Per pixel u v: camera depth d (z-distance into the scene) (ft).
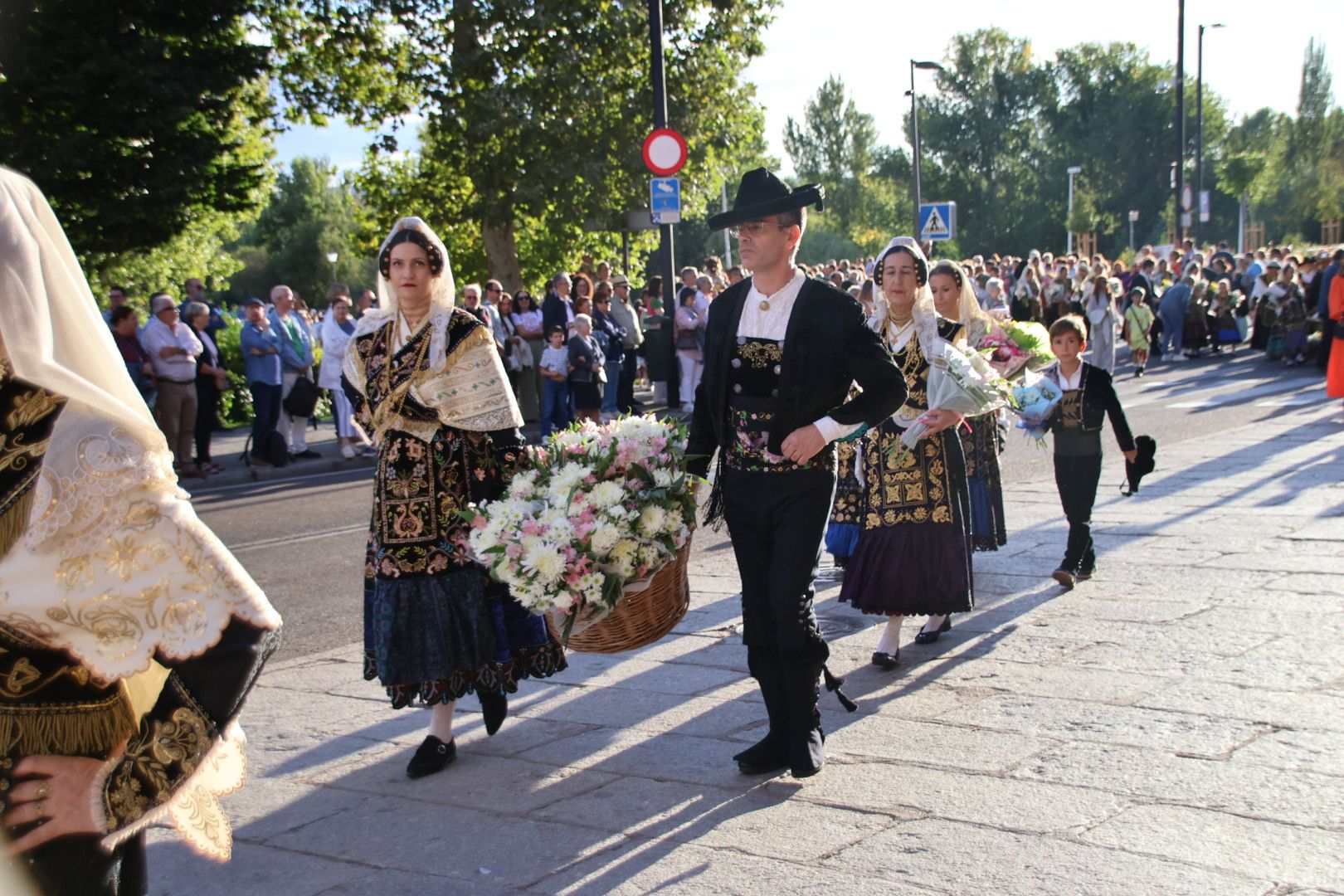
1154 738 13.82
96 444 5.47
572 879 11.27
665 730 15.28
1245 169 239.71
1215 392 54.65
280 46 72.49
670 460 13.30
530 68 72.13
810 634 13.21
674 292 56.65
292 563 28.02
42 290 5.44
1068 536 23.17
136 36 50.42
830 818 12.28
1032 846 11.32
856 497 20.57
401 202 82.12
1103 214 265.34
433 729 14.46
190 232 60.44
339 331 45.83
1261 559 22.00
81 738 5.65
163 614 5.51
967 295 21.02
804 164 267.18
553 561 12.17
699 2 75.61
